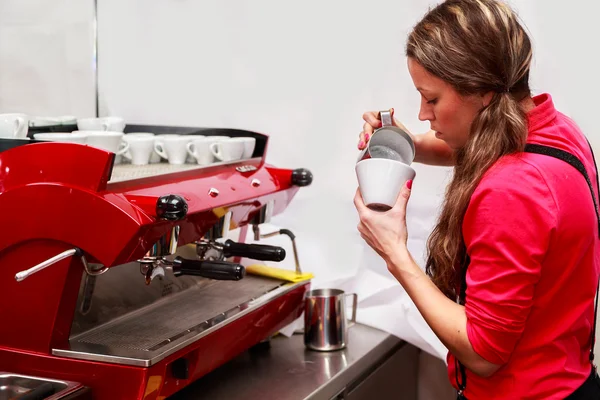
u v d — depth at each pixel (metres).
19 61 2.29
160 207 1.23
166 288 1.64
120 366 1.27
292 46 2.09
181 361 1.36
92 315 1.43
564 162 1.14
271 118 2.15
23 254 1.30
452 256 1.21
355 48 2.03
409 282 1.23
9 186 1.29
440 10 1.18
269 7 2.09
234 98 2.18
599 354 1.85
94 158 1.24
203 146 1.72
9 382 1.33
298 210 2.15
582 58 1.82
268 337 1.80
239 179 1.60
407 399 2.09
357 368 1.74
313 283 2.08
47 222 1.26
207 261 1.41
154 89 2.24
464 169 1.17
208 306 1.58
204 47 2.18
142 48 2.23
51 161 1.26
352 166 2.08
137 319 1.49
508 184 1.11
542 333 1.18
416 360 2.13
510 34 1.13
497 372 1.21
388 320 1.96
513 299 1.10
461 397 1.30
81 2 2.23
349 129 2.07
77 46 2.26
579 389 1.20
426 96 1.19
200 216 1.41
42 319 1.30
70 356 1.30
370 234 1.27
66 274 1.28
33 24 2.26
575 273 1.17
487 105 1.16
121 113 2.28
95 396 1.29
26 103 2.29
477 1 1.15
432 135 1.65
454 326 1.17
